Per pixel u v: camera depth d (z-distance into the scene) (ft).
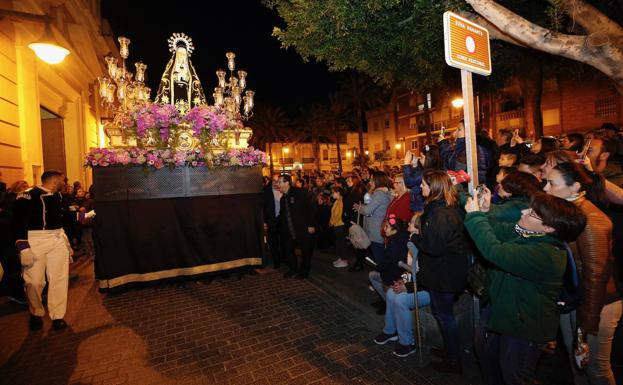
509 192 8.70
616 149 11.00
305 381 10.71
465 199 8.95
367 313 15.40
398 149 131.85
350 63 17.70
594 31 9.80
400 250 12.37
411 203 13.85
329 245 31.07
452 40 9.01
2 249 18.06
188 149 20.48
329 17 13.74
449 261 9.97
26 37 25.16
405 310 11.60
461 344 11.98
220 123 20.92
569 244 8.28
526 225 7.16
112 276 19.02
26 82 25.26
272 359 12.05
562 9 10.74
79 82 40.40
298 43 16.61
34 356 12.69
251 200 22.27
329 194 30.30
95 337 14.11
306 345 12.92
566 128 68.08
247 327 14.64
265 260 23.86
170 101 24.66
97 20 46.42
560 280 6.88
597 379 8.05
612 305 7.90
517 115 80.43
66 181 30.07
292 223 21.09
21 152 24.50
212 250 21.01
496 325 7.50
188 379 11.06
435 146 13.91
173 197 20.26
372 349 12.43
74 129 40.55
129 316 16.17
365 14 13.60
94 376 11.37
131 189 19.49
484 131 14.57
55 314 14.82
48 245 14.73
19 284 17.88
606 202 8.96
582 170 7.67
